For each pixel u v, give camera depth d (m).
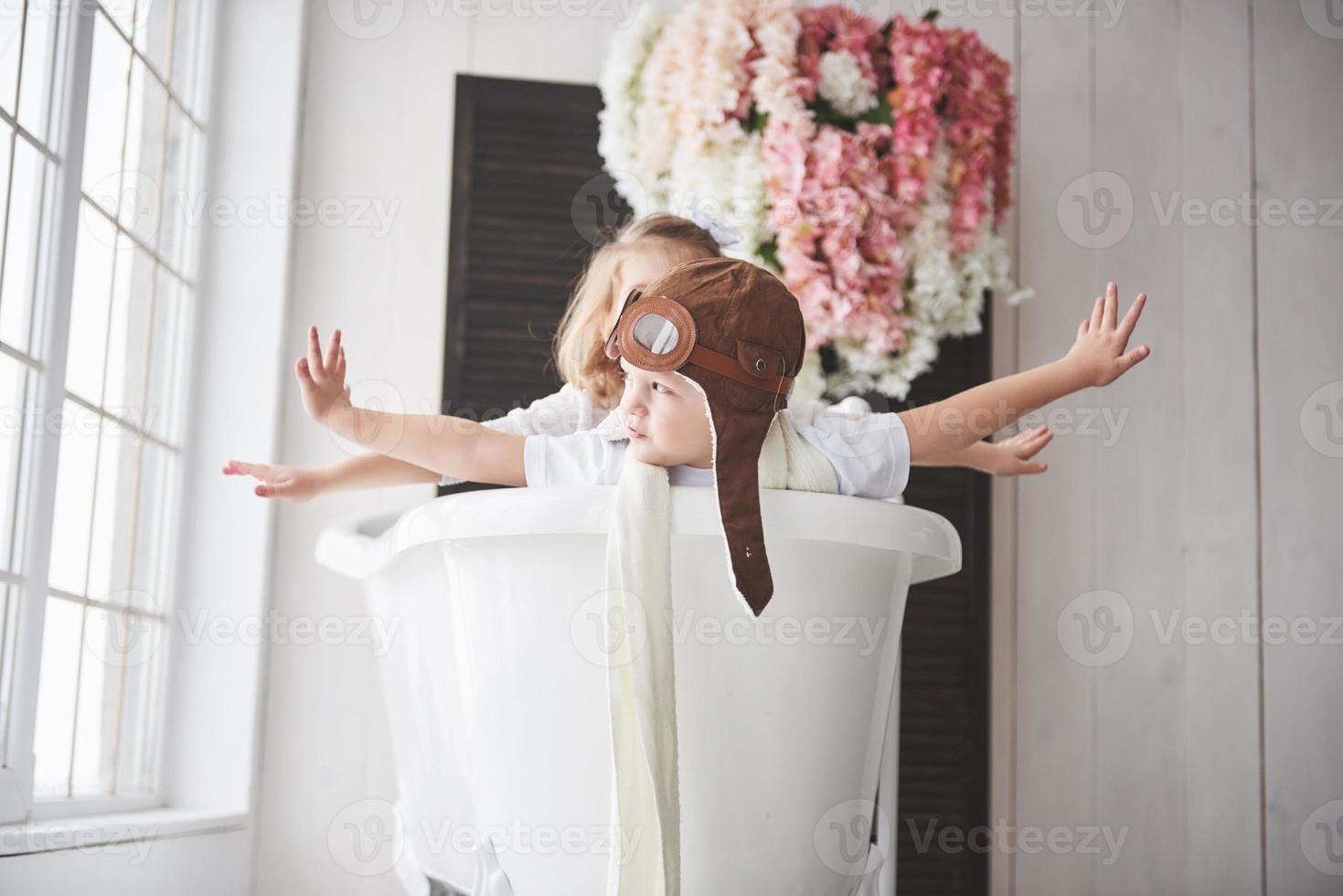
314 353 1.31
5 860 1.30
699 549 1.21
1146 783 2.35
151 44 2.05
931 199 2.13
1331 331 2.51
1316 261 2.53
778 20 2.07
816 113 2.12
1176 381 2.46
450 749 1.36
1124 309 2.47
